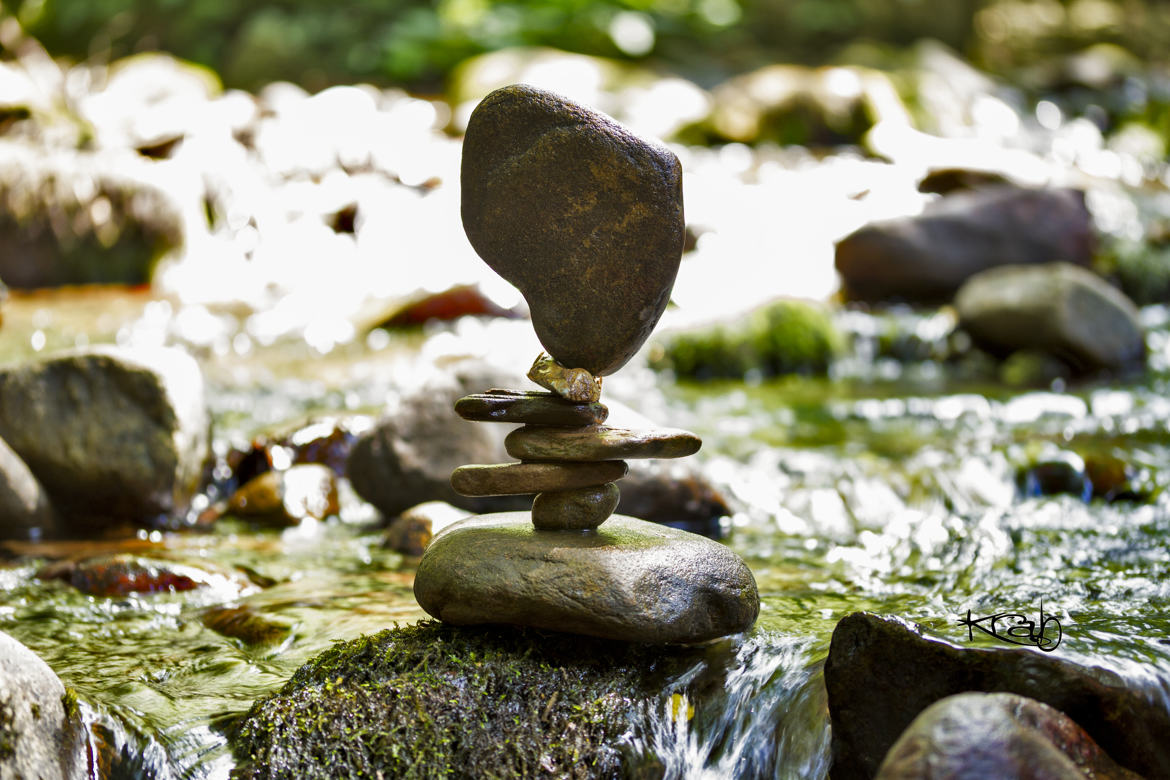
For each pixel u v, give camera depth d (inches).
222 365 143.3
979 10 396.5
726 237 211.9
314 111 259.4
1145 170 291.3
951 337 165.0
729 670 73.9
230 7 348.5
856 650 69.9
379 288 186.4
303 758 70.2
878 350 165.3
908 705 69.2
